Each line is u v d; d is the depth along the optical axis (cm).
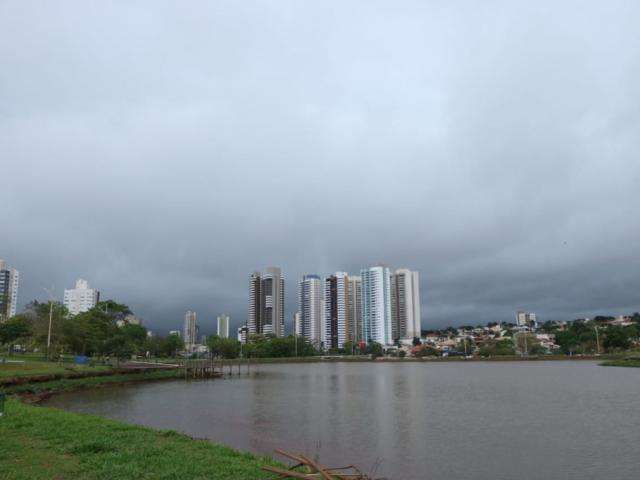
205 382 10412
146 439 2280
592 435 4094
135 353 16750
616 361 16912
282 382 10394
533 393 7544
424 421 4828
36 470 1656
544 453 3450
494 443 3772
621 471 3017
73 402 6247
